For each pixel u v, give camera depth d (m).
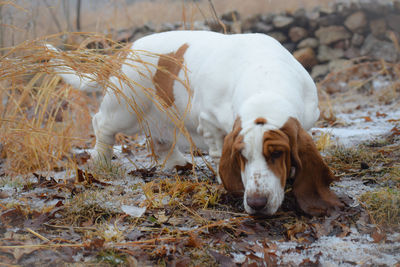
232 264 2.43
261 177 2.63
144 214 3.10
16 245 2.62
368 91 7.56
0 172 4.17
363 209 3.04
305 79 3.38
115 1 7.96
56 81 4.79
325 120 5.98
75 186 3.59
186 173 4.11
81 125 5.60
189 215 3.10
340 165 3.96
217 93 3.35
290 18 8.98
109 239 2.72
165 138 4.15
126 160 4.75
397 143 4.42
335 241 2.68
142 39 4.11
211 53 3.52
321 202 2.93
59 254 2.54
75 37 7.16
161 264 2.47
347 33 8.77
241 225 2.88
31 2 5.66
